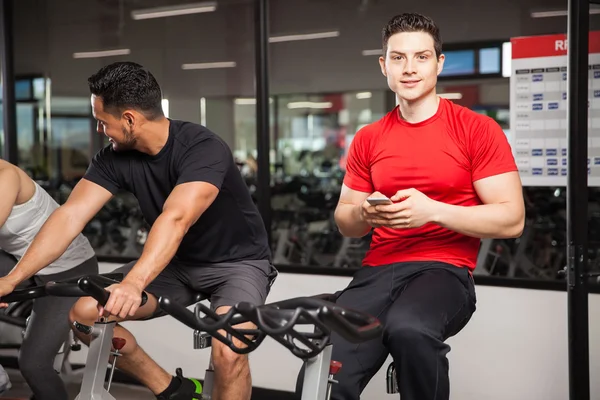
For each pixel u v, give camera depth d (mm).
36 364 3057
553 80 3648
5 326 4355
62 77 5156
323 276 3975
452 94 4098
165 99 5387
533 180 3666
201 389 2791
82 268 3176
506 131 3816
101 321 2174
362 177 2375
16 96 4773
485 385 3596
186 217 2225
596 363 3293
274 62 5980
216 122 5586
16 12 4832
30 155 5070
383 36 2281
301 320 1655
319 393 1840
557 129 3625
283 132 6562
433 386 2010
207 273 2670
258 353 4012
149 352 4305
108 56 5270
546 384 3471
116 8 5262
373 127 2346
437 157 2215
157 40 5344
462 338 3646
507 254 3998
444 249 2256
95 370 2156
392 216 2041
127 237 5164
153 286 2691
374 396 3686
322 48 5617
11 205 2664
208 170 2352
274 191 5945
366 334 1621
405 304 2078
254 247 2701
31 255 2385
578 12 2908
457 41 4070
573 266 2949
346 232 2363
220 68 5414
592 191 3346
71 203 2525
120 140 2422
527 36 3734
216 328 1624
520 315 3531
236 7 5262
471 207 2094
